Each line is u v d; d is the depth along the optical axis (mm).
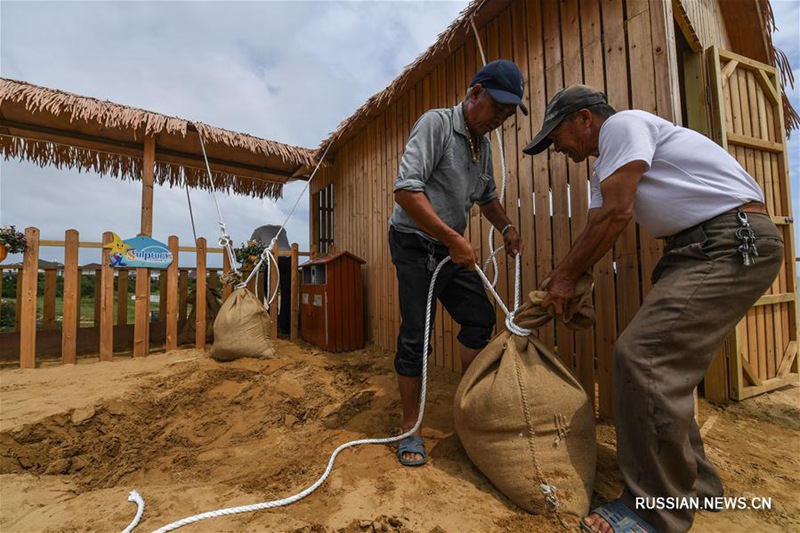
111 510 1479
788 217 3117
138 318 4176
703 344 1286
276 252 5195
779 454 1935
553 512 1384
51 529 1370
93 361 4031
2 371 3531
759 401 2701
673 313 1291
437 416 2346
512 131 2922
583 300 1545
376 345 4648
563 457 1461
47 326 4664
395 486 1585
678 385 1273
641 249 2117
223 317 3830
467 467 1738
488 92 1793
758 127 3037
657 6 2070
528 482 1437
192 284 5621
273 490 1601
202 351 4422
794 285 3156
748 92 3008
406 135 4168
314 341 4715
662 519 1249
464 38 3324
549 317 1652
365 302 4922
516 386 1524
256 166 5762
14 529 1382
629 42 2191
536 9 2744
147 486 1729
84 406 2506
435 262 1952
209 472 1858
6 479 1802
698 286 1288
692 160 1376
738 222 1301
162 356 4184
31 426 2223
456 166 1919
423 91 3920
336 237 5719
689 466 1271
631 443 1330
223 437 2262
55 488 1721
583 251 1464
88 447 2152
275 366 3531
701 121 2750
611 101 2277
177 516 1428
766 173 3061
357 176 5152
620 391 1361
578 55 2465
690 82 2814
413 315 1946
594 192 1631
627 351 1339
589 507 1427
